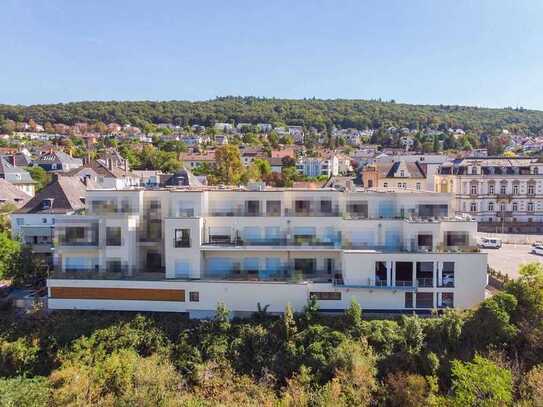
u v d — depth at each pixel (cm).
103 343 3828
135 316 4106
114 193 4444
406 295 4106
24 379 3394
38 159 12225
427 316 4012
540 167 8531
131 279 4203
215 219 4312
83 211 5372
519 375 3219
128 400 3141
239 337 3838
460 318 3722
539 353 3516
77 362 3656
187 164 14800
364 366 3406
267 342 3769
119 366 3453
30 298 4469
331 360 3491
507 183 8581
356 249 4238
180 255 4200
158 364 3609
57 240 4294
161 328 3953
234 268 4388
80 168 8394
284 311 4038
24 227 5450
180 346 3784
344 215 4369
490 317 3669
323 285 4094
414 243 4134
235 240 4288
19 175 9319
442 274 4088
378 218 4312
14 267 4684
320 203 4375
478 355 3175
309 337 3747
